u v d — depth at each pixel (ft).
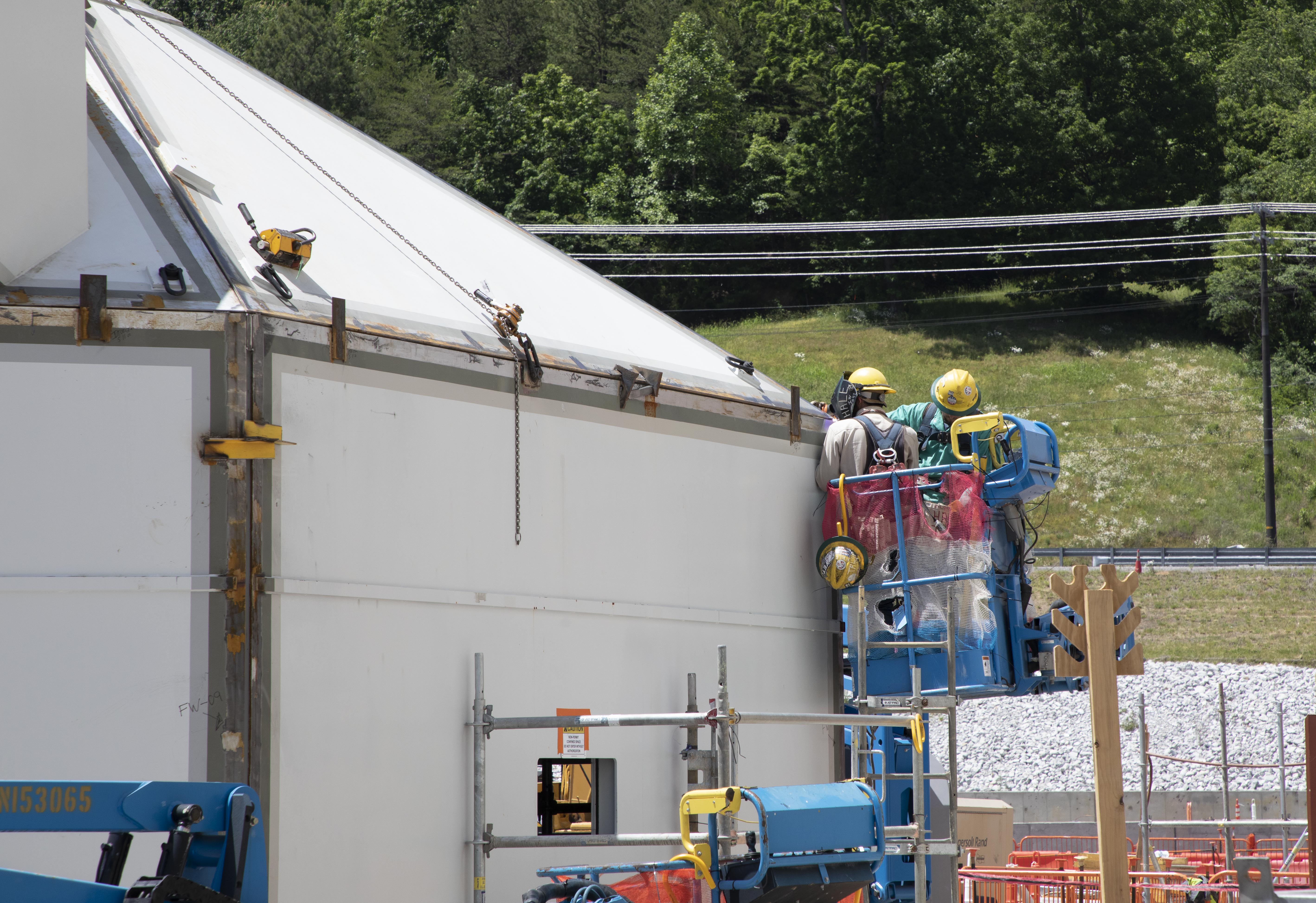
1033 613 106.73
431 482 72.95
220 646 62.69
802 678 100.73
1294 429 564.30
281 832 63.00
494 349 78.13
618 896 62.64
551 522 80.33
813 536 103.24
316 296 71.36
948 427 106.42
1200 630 336.08
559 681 80.02
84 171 67.77
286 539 65.10
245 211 74.13
